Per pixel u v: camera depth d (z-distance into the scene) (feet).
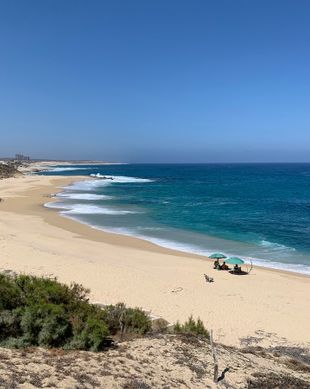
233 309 55.67
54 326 31.55
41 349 30.25
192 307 55.06
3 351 28.43
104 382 25.93
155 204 178.60
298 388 31.37
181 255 89.51
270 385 30.68
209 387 28.91
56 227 114.32
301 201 199.52
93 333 32.42
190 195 225.76
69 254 81.35
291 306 58.65
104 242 98.17
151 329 40.65
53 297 36.01
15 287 35.40
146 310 51.67
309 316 55.06
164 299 57.21
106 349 32.76
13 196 189.37
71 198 192.44
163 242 102.53
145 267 75.25
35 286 36.52
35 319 31.50
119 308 41.52
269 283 69.92
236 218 143.33
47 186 255.09
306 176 467.11
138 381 26.91
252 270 78.95
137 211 154.61
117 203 177.99
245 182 355.36
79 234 106.32
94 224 123.54
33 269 66.33
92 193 222.07
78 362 28.43
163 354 33.17
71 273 66.13
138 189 259.60
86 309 36.94
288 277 74.90
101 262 75.97
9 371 24.72
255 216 148.77
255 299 60.70
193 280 68.74
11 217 127.24
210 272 75.31
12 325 31.42
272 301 60.29
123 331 37.70
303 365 39.37
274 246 101.40
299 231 120.67
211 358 34.06
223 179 403.95
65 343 31.76
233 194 234.99
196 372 30.66
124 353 32.09
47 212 142.92
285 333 48.93
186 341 37.14
